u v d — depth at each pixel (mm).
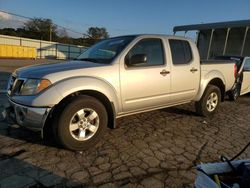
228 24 18484
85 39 86750
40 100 3723
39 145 4184
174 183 3281
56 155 3875
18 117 3941
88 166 3600
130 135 4867
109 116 4465
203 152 4277
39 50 58938
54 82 3846
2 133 4609
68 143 3900
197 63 5820
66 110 3816
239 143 4789
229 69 6801
